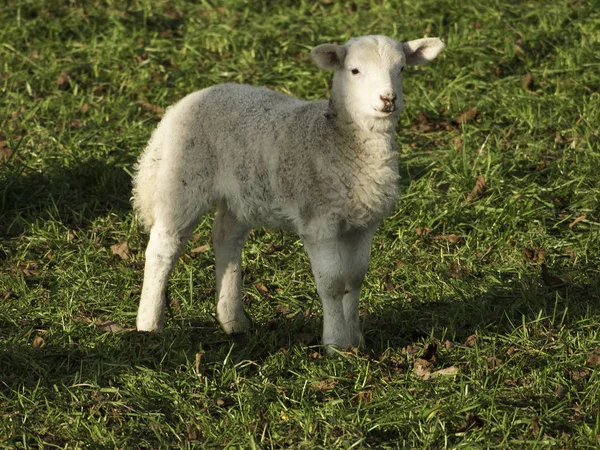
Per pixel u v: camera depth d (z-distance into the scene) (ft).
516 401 34.14
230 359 36.96
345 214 35.68
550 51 65.51
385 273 44.52
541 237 47.06
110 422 33.47
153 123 59.00
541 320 40.09
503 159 53.72
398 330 40.04
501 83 61.82
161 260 38.88
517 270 44.62
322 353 37.76
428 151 55.62
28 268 45.09
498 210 48.65
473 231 47.65
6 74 63.87
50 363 36.81
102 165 53.01
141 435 32.86
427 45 37.40
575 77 61.82
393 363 37.09
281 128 36.06
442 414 33.12
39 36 68.44
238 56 66.59
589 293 42.39
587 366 36.47
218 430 32.58
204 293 43.52
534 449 31.12
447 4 70.54
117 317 40.91
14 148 53.62
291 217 36.27
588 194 50.26
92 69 64.54
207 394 34.86
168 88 62.64
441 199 50.52
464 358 37.06
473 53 64.49
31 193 50.80
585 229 47.96
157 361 37.04
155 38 68.39
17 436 32.45
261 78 63.57
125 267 45.27
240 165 36.91
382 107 34.24
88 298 42.34
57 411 33.53
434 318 40.42
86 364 36.81
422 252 46.24
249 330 40.45
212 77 63.41
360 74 34.94
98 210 50.57
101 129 57.57
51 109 59.77
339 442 31.76
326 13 72.54
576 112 58.65
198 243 47.67
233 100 37.65
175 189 38.06
